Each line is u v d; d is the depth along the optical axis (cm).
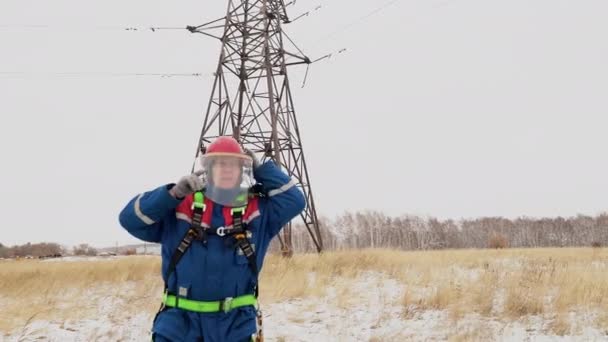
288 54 2069
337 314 832
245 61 2080
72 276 1403
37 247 9562
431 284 1100
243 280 303
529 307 798
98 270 1541
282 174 321
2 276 1424
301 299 985
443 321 739
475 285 990
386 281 1199
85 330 758
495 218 9662
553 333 667
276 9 2095
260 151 2006
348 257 1570
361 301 945
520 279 1027
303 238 6819
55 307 952
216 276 295
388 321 762
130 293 1105
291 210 319
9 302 1009
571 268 1191
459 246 8894
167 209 295
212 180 298
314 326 754
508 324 711
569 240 8912
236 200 301
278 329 738
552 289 966
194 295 295
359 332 708
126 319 834
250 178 315
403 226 9031
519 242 9025
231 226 302
